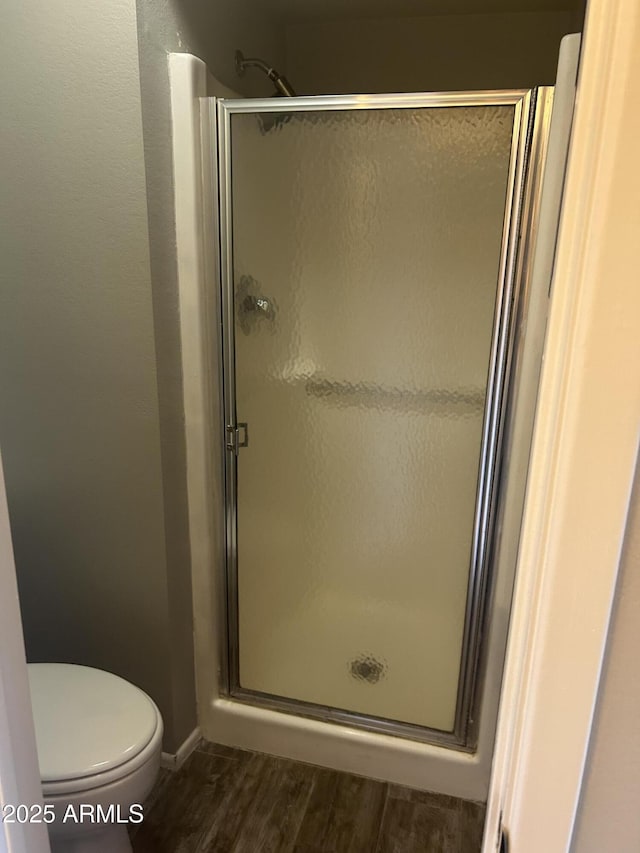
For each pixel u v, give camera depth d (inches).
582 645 20.1
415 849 58.0
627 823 21.6
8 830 27.0
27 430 61.7
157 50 52.1
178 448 61.6
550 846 22.4
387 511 71.8
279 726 68.1
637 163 16.4
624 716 20.6
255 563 72.4
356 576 74.2
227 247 60.6
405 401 69.2
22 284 57.4
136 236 53.2
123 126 50.9
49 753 46.4
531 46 78.8
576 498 19.0
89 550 63.2
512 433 56.0
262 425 70.1
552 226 50.9
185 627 66.6
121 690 53.4
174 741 66.4
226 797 63.6
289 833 59.5
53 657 68.0
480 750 62.8
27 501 63.9
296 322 70.0
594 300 17.6
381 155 62.8
